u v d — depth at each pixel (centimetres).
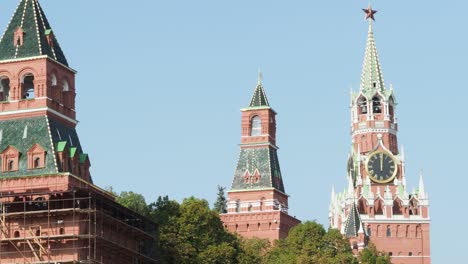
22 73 18175
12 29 18588
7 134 17975
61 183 17338
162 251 19888
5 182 17538
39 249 16950
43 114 17975
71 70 18750
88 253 16975
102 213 17138
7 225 17150
